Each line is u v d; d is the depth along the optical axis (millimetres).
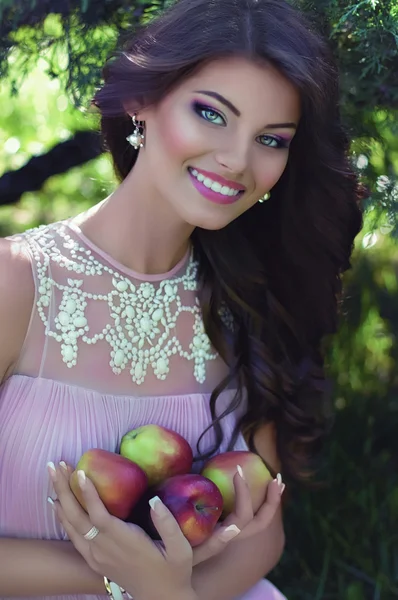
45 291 1967
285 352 2418
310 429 2449
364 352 4074
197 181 1887
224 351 2242
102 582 1988
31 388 1957
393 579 3105
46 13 2617
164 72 1830
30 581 1952
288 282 2441
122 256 2068
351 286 3861
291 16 1881
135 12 2586
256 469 1979
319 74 1886
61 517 1865
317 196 2264
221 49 1791
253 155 1885
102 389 2031
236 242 2291
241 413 2322
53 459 1960
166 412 2121
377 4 2332
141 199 2029
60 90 2889
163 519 1737
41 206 4656
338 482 3467
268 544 2217
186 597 1846
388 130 2814
